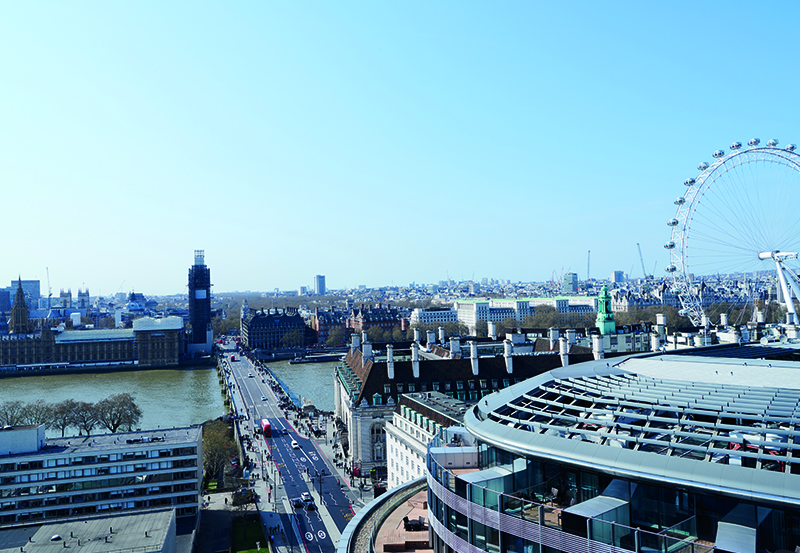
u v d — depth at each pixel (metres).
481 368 171.25
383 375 168.38
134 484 131.25
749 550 39.28
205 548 121.81
